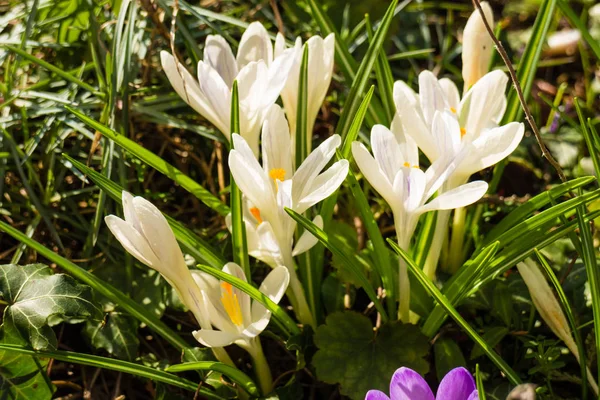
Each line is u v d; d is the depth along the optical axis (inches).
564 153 30.5
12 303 24.1
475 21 24.7
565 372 24.7
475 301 25.6
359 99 25.4
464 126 23.9
